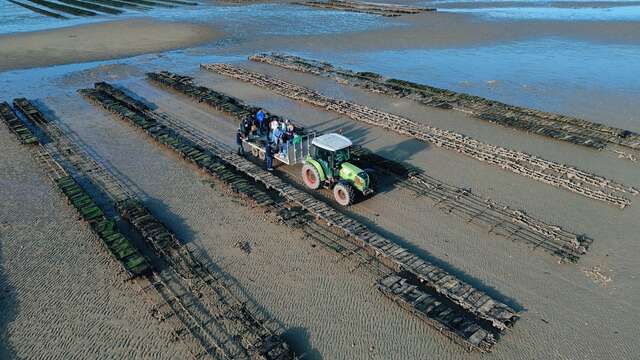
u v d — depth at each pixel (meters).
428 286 15.47
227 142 26.47
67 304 14.80
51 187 21.47
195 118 30.17
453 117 30.23
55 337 13.65
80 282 15.67
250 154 25.06
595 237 17.91
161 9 71.81
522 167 22.97
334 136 20.77
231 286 15.53
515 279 15.73
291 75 39.69
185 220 19.08
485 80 37.59
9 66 42.03
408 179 22.09
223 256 16.95
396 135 27.36
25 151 25.09
